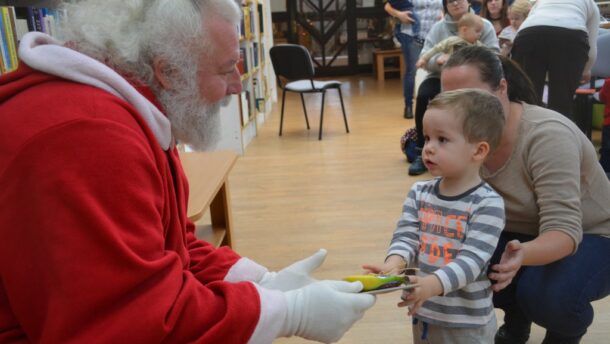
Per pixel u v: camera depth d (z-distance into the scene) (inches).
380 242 111.9
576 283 57.1
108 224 31.0
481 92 49.4
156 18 37.5
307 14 409.7
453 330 51.0
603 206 60.4
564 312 57.2
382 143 196.1
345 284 41.9
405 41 228.4
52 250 30.5
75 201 30.5
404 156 176.9
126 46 37.4
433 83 155.9
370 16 411.8
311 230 120.3
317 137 212.4
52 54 35.3
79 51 37.7
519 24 166.6
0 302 34.1
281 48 208.5
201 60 39.9
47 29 83.1
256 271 49.3
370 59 421.1
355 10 410.3
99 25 37.7
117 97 35.4
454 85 56.1
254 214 132.0
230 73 43.1
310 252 108.7
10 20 73.9
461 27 146.6
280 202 139.9
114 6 38.2
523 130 56.6
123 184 32.0
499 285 48.9
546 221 53.7
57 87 34.5
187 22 38.0
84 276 30.4
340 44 416.8
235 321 35.3
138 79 38.4
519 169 57.3
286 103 304.0
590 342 74.5
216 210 91.7
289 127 236.1
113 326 31.0
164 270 33.9
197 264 50.2
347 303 39.8
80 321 30.5
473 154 48.6
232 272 48.6
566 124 56.4
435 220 50.7
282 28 412.8
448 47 145.3
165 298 32.9
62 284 30.4
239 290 37.3
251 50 223.8
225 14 40.1
